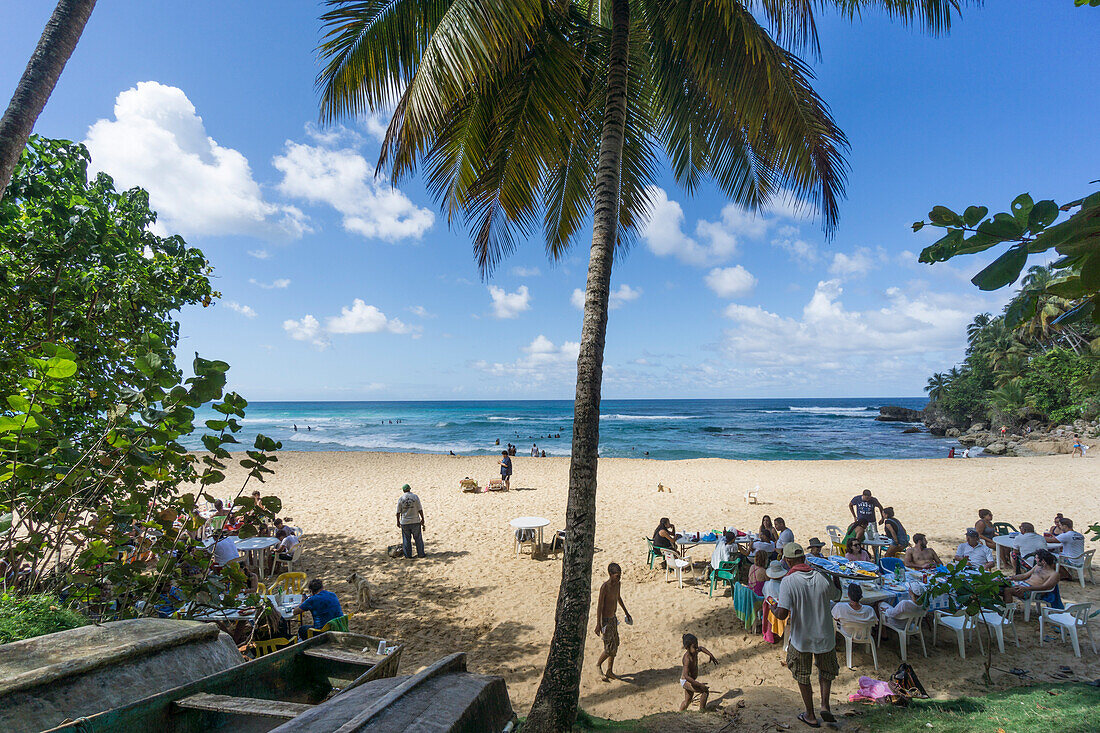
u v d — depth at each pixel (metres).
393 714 1.73
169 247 6.64
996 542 8.30
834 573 6.25
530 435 48.28
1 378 4.39
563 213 7.82
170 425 3.54
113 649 2.32
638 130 7.43
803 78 5.69
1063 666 5.32
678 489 17.25
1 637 2.74
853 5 5.83
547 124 5.97
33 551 3.57
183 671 2.49
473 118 6.26
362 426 60.12
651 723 4.43
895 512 13.28
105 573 3.67
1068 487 16.27
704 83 5.70
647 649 6.25
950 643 5.97
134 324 5.79
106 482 3.73
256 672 2.37
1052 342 36.81
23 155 5.20
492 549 10.49
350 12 5.68
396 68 5.90
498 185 6.71
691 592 8.05
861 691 4.88
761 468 22.73
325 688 2.62
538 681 5.57
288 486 18.05
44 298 4.87
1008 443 34.19
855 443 41.44
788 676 5.42
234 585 4.20
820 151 5.69
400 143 5.55
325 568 9.41
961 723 3.80
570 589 4.08
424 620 7.19
